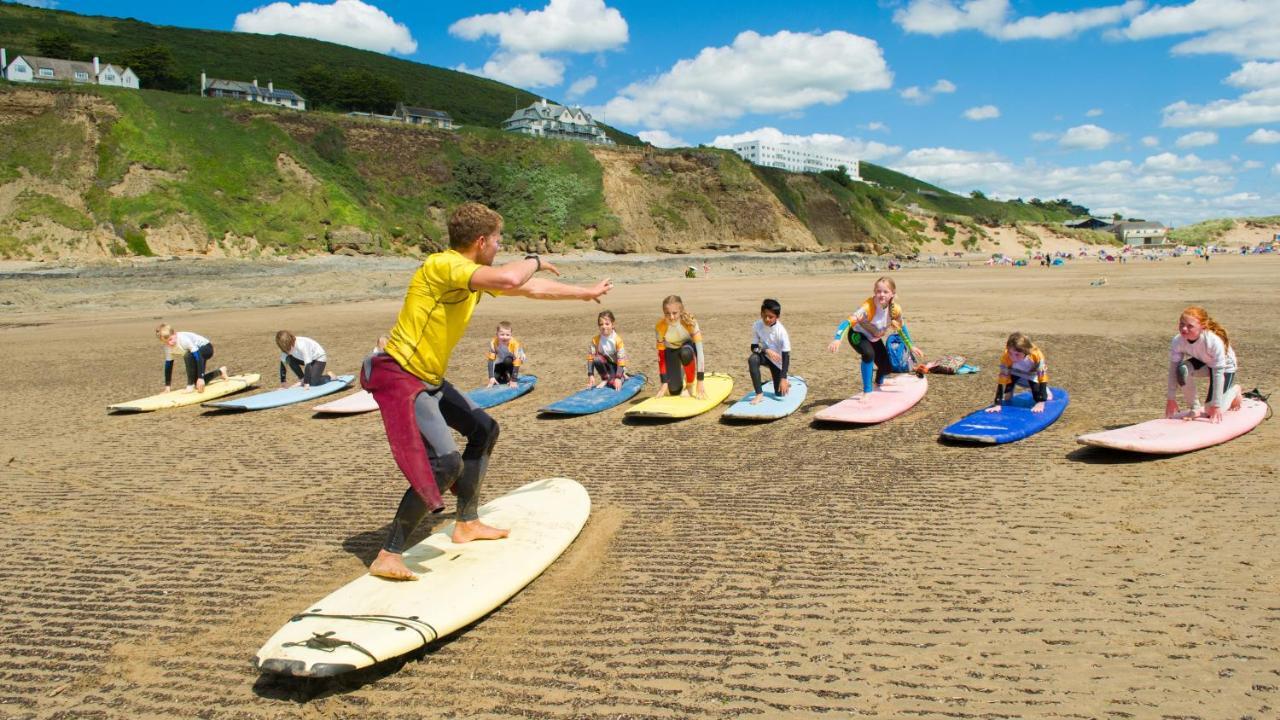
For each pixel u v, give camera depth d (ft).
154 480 23.11
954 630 11.99
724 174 243.60
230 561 16.35
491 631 12.69
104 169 149.07
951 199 520.83
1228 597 12.59
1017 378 25.54
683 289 114.32
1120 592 12.99
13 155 147.02
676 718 10.00
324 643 11.16
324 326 67.87
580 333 58.13
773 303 28.30
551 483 19.27
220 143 167.63
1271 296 72.43
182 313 82.99
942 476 20.18
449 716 10.33
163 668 11.98
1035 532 15.97
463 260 13.08
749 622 12.64
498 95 400.88
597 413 29.94
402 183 199.82
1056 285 100.73
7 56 256.32
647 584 14.35
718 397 30.25
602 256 199.52
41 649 12.73
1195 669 10.51
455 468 13.56
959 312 64.54
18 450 27.68
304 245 159.53
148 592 14.89
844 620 12.53
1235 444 21.29
